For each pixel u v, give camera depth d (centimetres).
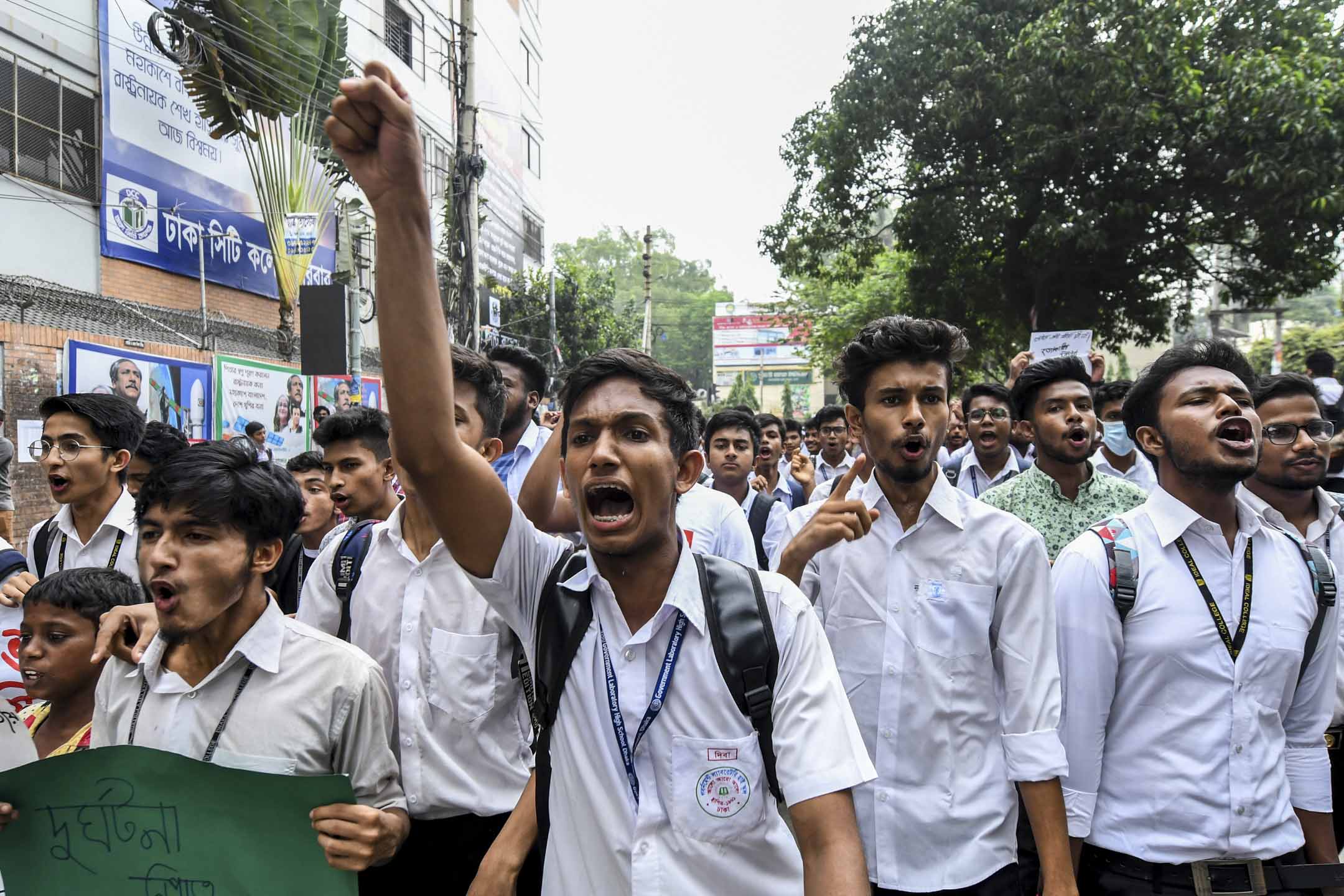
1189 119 1375
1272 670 233
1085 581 243
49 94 986
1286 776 238
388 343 154
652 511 160
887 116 1567
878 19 1608
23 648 249
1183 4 1365
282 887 184
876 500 267
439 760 251
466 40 1207
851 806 152
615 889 161
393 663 261
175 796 186
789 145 1802
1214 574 238
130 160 1091
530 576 177
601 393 162
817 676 161
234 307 1307
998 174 1521
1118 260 1565
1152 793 235
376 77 146
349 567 274
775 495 793
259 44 1175
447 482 161
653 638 164
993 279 1717
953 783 247
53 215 995
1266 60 1333
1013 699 240
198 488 195
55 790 186
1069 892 223
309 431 1348
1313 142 1303
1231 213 1431
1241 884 227
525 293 2572
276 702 205
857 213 1748
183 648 212
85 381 930
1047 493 401
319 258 1486
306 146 1350
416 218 152
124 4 1080
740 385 5656
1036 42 1376
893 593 258
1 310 869
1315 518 322
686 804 157
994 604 250
